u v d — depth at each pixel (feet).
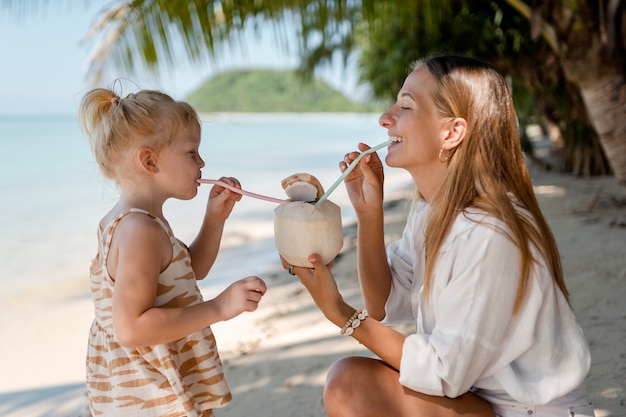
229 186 7.04
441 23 28.66
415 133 6.50
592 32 16.85
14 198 45.88
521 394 5.99
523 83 33.42
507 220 5.92
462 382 5.95
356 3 18.74
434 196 6.48
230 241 26.43
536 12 17.72
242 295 6.08
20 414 11.72
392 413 6.23
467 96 6.31
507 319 5.91
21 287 21.45
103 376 6.45
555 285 6.11
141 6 16.15
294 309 15.56
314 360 12.06
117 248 6.12
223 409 10.28
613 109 17.06
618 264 15.74
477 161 6.23
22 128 234.17
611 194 27.68
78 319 17.76
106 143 6.45
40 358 14.76
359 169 7.47
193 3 15.60
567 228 21.06
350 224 27.76
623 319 11.93
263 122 295.89
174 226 31.35
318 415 9.78
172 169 6.48
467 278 5.90
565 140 37.42
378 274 7.59
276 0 16.16
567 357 6.08
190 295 6.44
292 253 6.36
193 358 6.53
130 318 5.90
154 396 6.23
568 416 6.14
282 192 46.37
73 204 42.32
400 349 6.20
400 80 33.27
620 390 9.23
